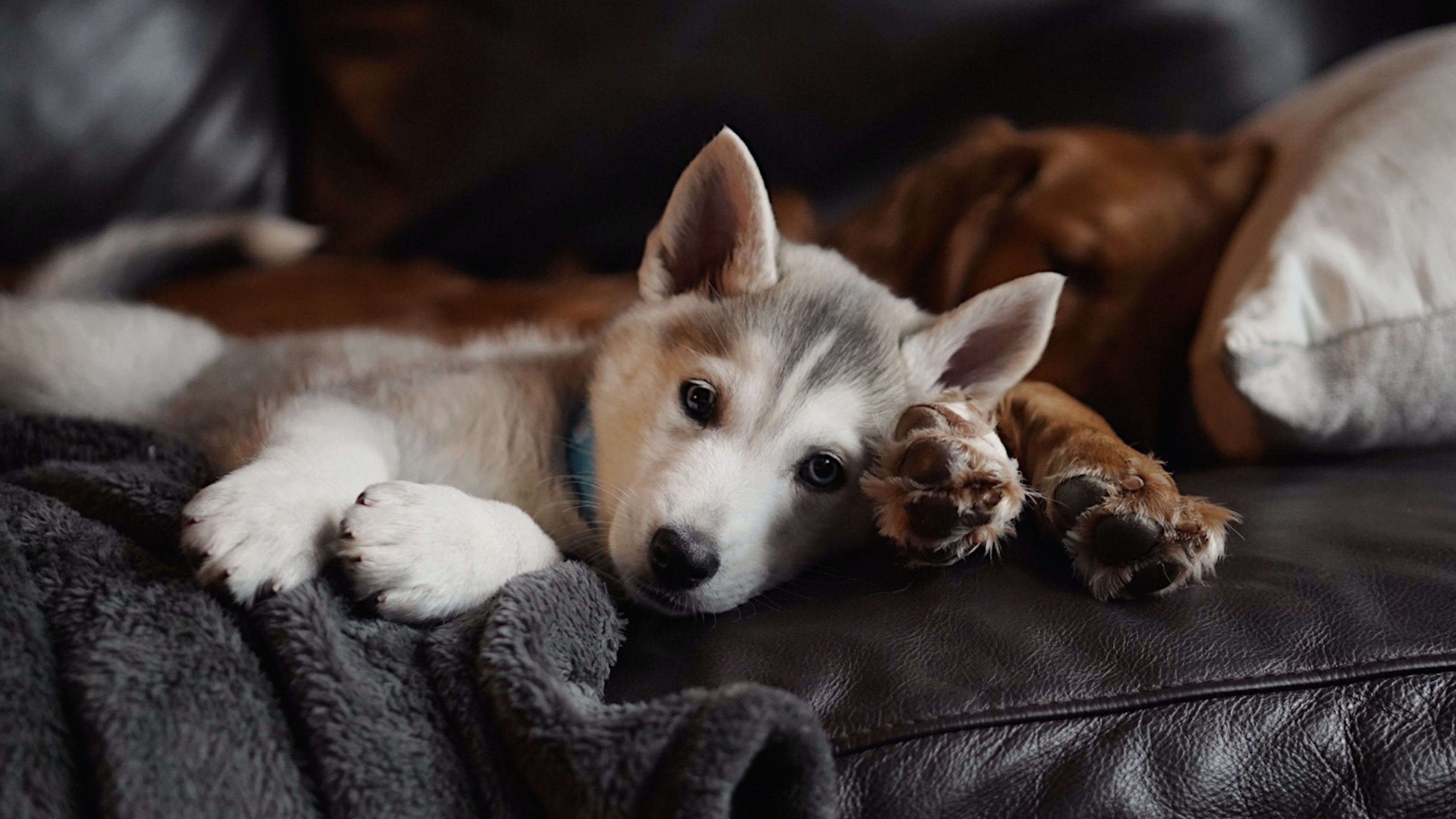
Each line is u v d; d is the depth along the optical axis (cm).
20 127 96
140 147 99
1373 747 57
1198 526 62
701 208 75
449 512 62
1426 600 60
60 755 54
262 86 106
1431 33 87
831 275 76
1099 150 92
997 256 91
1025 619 61
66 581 58
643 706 56
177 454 67
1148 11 99
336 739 56
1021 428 73
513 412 72
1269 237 73
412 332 90
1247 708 58
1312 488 68
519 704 56
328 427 66
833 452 70
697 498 67
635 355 73
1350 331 69
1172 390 84
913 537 65
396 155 101
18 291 90
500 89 98
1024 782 57
